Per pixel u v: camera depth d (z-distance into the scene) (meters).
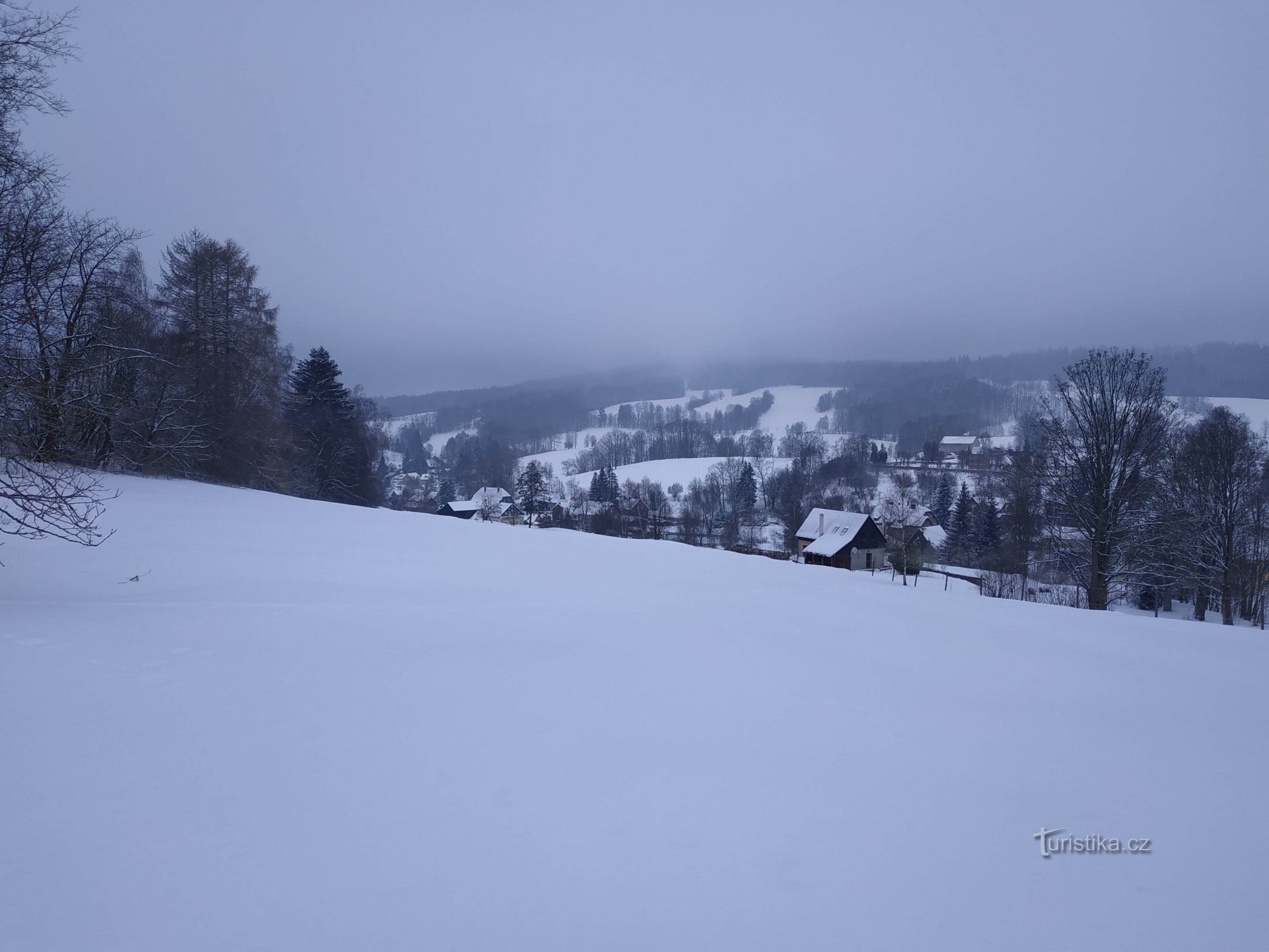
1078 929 2.20
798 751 3.58
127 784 2.99
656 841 2.66
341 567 8.92
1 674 4.27
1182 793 3.24
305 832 2.65
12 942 2.00
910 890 2.38
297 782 3.05
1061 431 19.73
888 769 3.40
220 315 28.22
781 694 4.52
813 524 42.25
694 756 3.47
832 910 2.26
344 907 2.21
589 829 2.73
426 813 2.82
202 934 2.06
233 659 4.76
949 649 5.95
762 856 2.57
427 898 2.27
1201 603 22.42
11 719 3.62
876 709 4.29
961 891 2.39
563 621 6.39
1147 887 2.45
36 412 6.48
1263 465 24.00
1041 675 5.23
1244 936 2.18
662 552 12.49
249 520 13.65
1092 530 18.98
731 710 4.16
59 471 6.86
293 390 40.06
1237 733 4.10
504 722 3.84
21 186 8.42
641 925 2.16
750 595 8.34
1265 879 2.53
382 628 5.80
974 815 2.95
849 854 2.61
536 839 2.64
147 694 4.05
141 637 5.20
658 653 5.39
